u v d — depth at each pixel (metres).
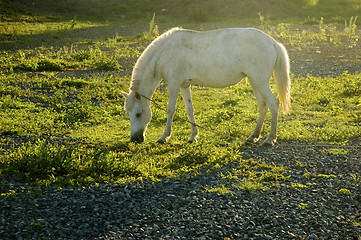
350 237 4.82
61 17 35.50
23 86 13.47
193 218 5.24
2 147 7.95
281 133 8.74
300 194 5.91
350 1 38.56
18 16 33.22
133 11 39.28
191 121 8.39
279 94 8.11
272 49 7.78
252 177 6.45
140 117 8.12
